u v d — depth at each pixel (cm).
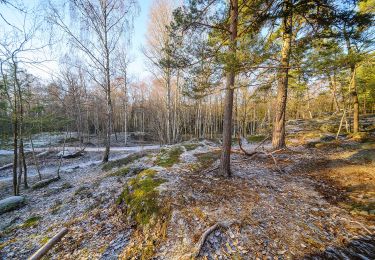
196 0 555
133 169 888
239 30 641
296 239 361
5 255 451
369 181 586
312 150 991
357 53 408
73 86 1973
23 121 849
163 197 511
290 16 549
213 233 373
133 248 399
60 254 422
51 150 1808
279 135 970
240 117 2848
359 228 390
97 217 555
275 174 689
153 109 2670
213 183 596
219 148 1219
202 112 3647
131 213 511
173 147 1241
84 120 3381
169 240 390
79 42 1120
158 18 1695
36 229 553
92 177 997
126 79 2489
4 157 1792
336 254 325
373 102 2198
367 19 446
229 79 579
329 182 616
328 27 505
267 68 482
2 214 692
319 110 3691
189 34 612
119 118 4366
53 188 920
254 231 380
